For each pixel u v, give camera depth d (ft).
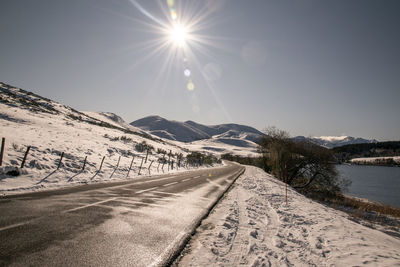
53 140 60.80
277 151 97.86
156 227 16.70
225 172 89.10
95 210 19.84
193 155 151.33
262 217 23.12
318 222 22.52
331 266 12.28
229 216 22.09
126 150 90.17
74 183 34.24
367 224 43.57
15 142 45.98
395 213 61.16
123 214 19.30
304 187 104.73
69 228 14.80
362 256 13.85
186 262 11.70
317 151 95.71
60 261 10.39
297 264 12.39
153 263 11.14
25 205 19.65
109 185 35.83
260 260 12.42
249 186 48.88
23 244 11.80
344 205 71.87
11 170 31.32
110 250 12.12
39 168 37.65
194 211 22.75
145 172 61.62
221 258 12.42
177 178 55.57
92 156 59.88
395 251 15.71
